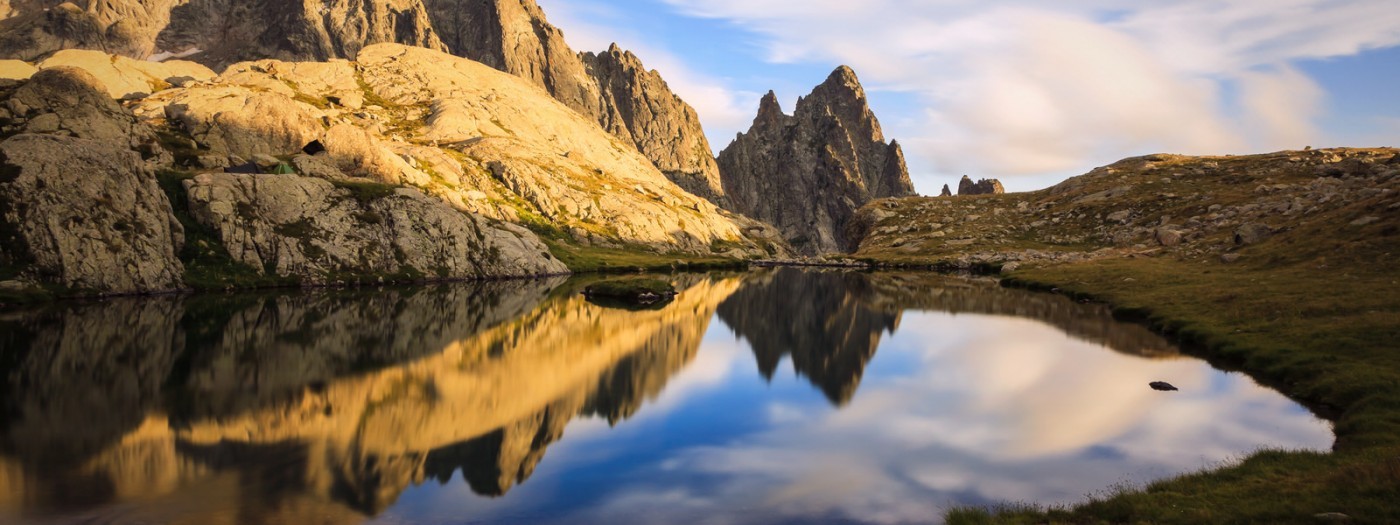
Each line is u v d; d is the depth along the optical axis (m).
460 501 22.23
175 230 90.00
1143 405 32.91
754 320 75.19
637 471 25.69
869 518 21.05
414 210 120.56
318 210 107.31
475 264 124.38
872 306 85.88
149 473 23.72
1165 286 69.25
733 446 29.08
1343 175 128.12
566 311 79.06
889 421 33.00
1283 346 38.22
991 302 84.44
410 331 58.53
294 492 22.41
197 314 64.06
